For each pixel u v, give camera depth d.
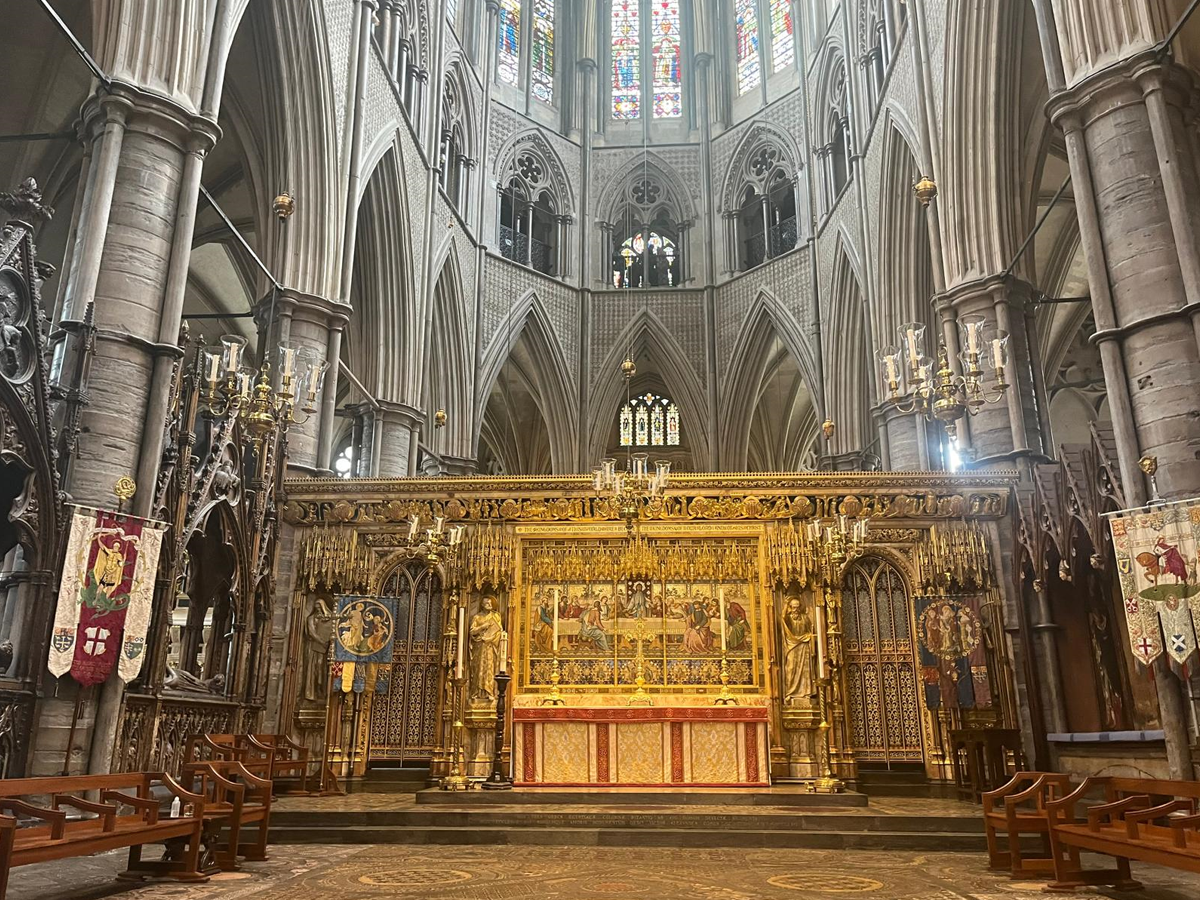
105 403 12.48
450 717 15.39
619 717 13.80
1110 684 14.54
